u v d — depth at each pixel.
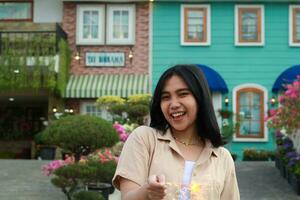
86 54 19.17
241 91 18.95
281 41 19.09
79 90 18.38
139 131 2.58
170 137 2.54
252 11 19.19
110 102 16.78
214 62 19.08
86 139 8.07
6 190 10.00
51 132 8.29
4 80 17.16
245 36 19.14
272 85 18.94
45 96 19.69
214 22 19.17
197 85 2.60
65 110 18.45
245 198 9.68
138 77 18.97
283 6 19.16
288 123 10.81
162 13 19.22
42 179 11.27
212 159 2.56
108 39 19.22
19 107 22.09
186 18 19.17
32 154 19.84
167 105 2.58
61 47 17.75
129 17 19.22
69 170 7.54
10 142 21.77
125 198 2.34
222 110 18.56
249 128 18.78
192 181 2.44
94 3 19.23
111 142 8.41
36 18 19.28
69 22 19.23
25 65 17.22
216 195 2.47
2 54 17.30
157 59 19.14
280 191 10.40
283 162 11.84
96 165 7.73
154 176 2.17
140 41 19.20
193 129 2.63
